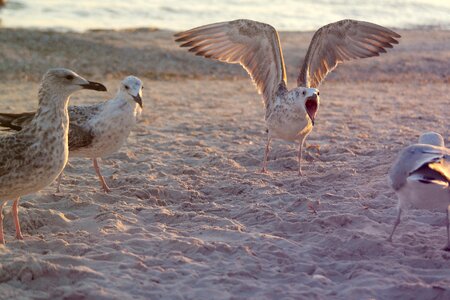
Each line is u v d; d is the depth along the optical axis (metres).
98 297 6.07
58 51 22.69
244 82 20.78
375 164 10.98
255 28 10.54
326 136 13.21
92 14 31.28
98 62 21.84
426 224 8.38
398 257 7.29
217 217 8.47
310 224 8.20
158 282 6.52
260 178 10.35
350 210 8.77
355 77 21.25
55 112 7.29
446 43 26.58
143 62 22.20
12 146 7.16
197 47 10.98
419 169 6.63
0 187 7.20
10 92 17.66
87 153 9.46
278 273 6.78
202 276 6.65
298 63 22.75
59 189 9.62
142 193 9.45
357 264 7.00
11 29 25.36
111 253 7.09
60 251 7.23
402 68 22.39
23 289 6.27
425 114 15.39
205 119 15.07
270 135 10.73
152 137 13.19
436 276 6.77
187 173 10.66
